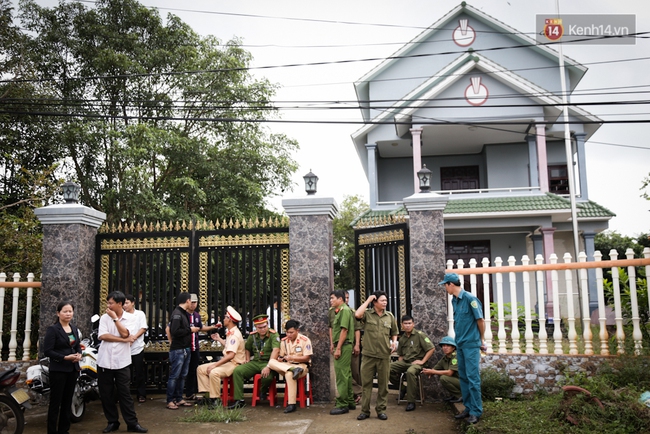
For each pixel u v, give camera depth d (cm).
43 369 708
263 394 828
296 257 832
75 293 847
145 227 893
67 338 640
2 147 1580
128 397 658
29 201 1373
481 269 820
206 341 856
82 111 1741
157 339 869
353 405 749
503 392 754
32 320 1044
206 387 778
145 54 1769
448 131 1842
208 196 1841
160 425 686
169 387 765
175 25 1886
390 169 2133
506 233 1827
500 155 1988
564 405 629
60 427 642
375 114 2138
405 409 743
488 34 2095
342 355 738
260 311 857
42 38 1738
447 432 635
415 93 1788
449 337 761
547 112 1766
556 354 769
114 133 1627
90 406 816
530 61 2052
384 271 856
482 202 1722
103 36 1775
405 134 1905
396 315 833
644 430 567
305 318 816
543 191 1725
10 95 1595
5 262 1164
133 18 1803
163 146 1730
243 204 1858
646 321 815
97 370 664
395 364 790
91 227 895
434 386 785
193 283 868
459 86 1775
